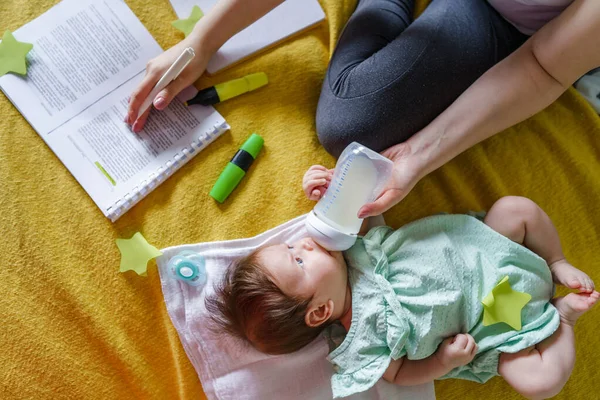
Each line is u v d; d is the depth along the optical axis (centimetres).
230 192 98
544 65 78
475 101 83
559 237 99
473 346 86
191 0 103
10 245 94
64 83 99
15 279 93
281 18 103
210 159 99
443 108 91
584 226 102
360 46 95
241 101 101
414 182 87
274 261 85
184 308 94
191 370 95
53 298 93
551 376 85
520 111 83
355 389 87
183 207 97
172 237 96
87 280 94
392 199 85
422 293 88
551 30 75
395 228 97
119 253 95
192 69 95
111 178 96
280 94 102
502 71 81
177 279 94
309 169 93
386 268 89
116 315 94
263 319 83
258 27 102
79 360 93
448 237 91
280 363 94
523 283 88
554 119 102
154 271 95
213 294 93
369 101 90
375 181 85
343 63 95
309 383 94
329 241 85
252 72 102
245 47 101
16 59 98
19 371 91
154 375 95
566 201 102
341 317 92
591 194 102
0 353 91
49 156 97
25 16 101
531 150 101
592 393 101
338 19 103
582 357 102
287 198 98
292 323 84
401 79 89
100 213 96
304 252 88
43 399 91
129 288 95
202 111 99
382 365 87
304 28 104
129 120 97
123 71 100
